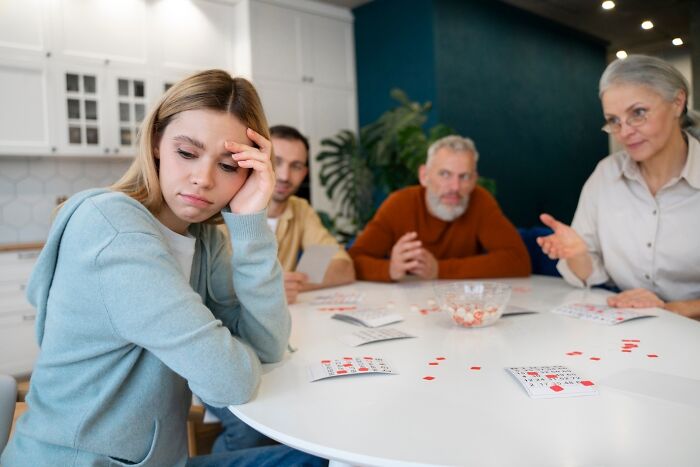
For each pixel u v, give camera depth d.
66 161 3.88
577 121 6.34
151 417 0.83
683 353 0.96
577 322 1.24
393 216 2.32
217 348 0.78
